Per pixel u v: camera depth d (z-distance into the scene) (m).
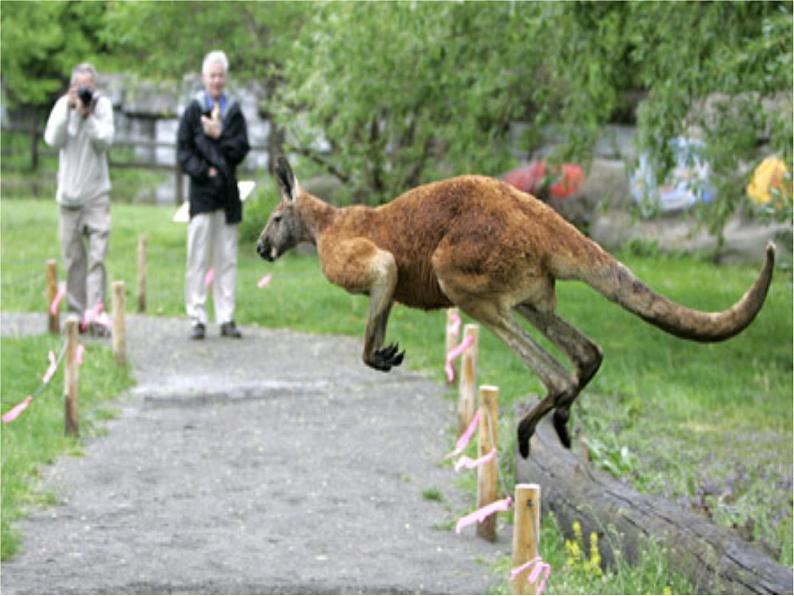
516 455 12.17
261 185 29.91
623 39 17.88
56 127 17.75
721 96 20.06
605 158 29.86
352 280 7.18
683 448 13.67
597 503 10.16
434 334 19.44
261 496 12.09
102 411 14.66
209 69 18.52
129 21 28.84
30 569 9.93
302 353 18.42
